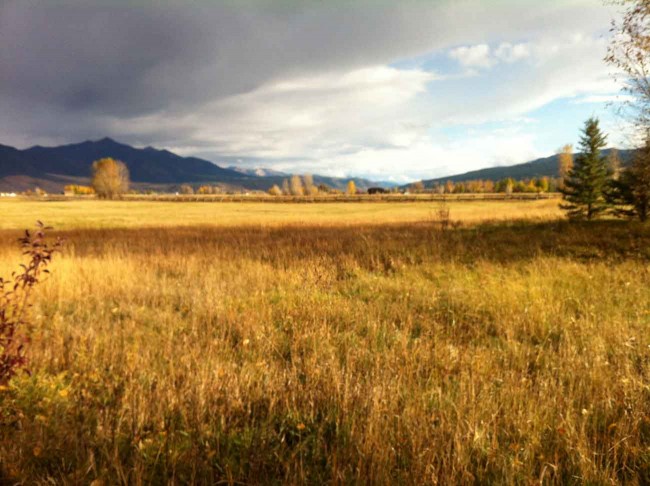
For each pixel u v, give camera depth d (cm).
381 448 250
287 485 235
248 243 1429
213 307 593
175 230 2195
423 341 460
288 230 2102
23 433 273
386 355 403
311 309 575
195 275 868
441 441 264
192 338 478
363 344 447
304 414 307
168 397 321
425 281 798
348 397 319
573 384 349
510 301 597
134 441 267
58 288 714
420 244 1270
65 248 1210
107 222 3250
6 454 250
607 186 2095
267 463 257
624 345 416
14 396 330
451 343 465
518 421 288
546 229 1805
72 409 313
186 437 279
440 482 234
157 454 258
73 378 364
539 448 264
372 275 866
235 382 343
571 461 253
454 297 651
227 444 275
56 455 260
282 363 418
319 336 471
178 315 582
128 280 780
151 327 522
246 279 806
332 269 880
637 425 282
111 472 242
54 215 4306
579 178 2253
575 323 500
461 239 1437
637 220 1831
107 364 407
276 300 658
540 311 549
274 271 880
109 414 307
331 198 8831
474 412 293
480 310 591
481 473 243
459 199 8069
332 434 285
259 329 497
